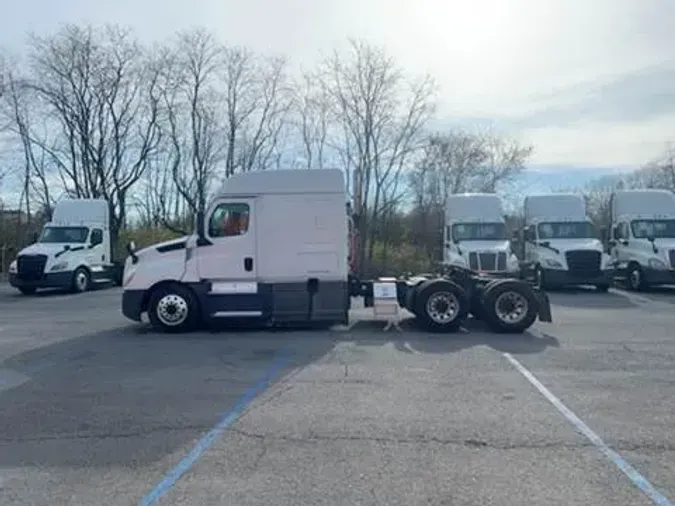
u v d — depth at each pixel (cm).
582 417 673
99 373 911
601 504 456
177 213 4031
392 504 457
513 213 3662
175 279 1300
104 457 559
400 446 582
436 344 1137
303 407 716
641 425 645
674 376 873
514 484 492
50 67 3812
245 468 529
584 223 2330
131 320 1451
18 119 3812
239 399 755
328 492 479
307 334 1256
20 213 3828
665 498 465
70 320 1528
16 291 2486
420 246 3972
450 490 481
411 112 4131
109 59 3888
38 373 915
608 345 1123
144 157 3959
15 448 586
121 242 3450
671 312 1633
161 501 465
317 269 1294
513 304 1273
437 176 4462
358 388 806
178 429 639
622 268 2338
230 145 4028
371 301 1379
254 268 1295
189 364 970
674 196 2370
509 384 827
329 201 1295
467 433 619
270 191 1296
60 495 477
